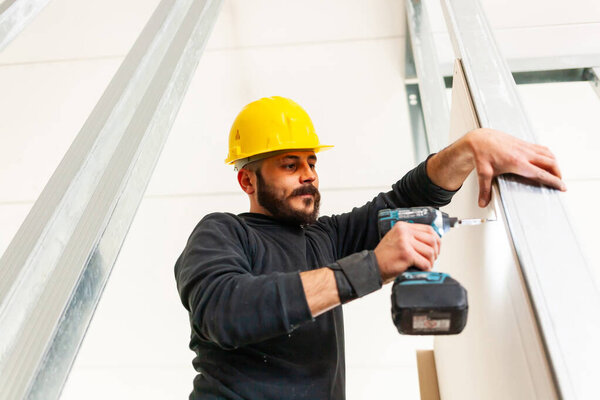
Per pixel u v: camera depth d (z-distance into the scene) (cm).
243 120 129
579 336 56
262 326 75
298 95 259
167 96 96
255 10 267
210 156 251
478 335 99
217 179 248
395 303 66
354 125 252
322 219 132
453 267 126
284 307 75
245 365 94
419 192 116
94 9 264
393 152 246
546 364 56
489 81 103
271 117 125
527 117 94
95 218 71
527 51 227
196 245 95
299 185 115
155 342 234
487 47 113
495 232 81
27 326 58
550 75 227
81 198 73
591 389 51
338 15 265
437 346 162
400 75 258
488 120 93
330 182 245
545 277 62
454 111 124
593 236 190
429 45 230
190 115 258
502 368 80
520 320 67
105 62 259
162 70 101
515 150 81
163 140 92
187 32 112
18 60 262
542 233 69
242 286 79
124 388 233
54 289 62
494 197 82
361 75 260
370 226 125
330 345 101
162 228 244
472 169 103
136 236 243
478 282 97
